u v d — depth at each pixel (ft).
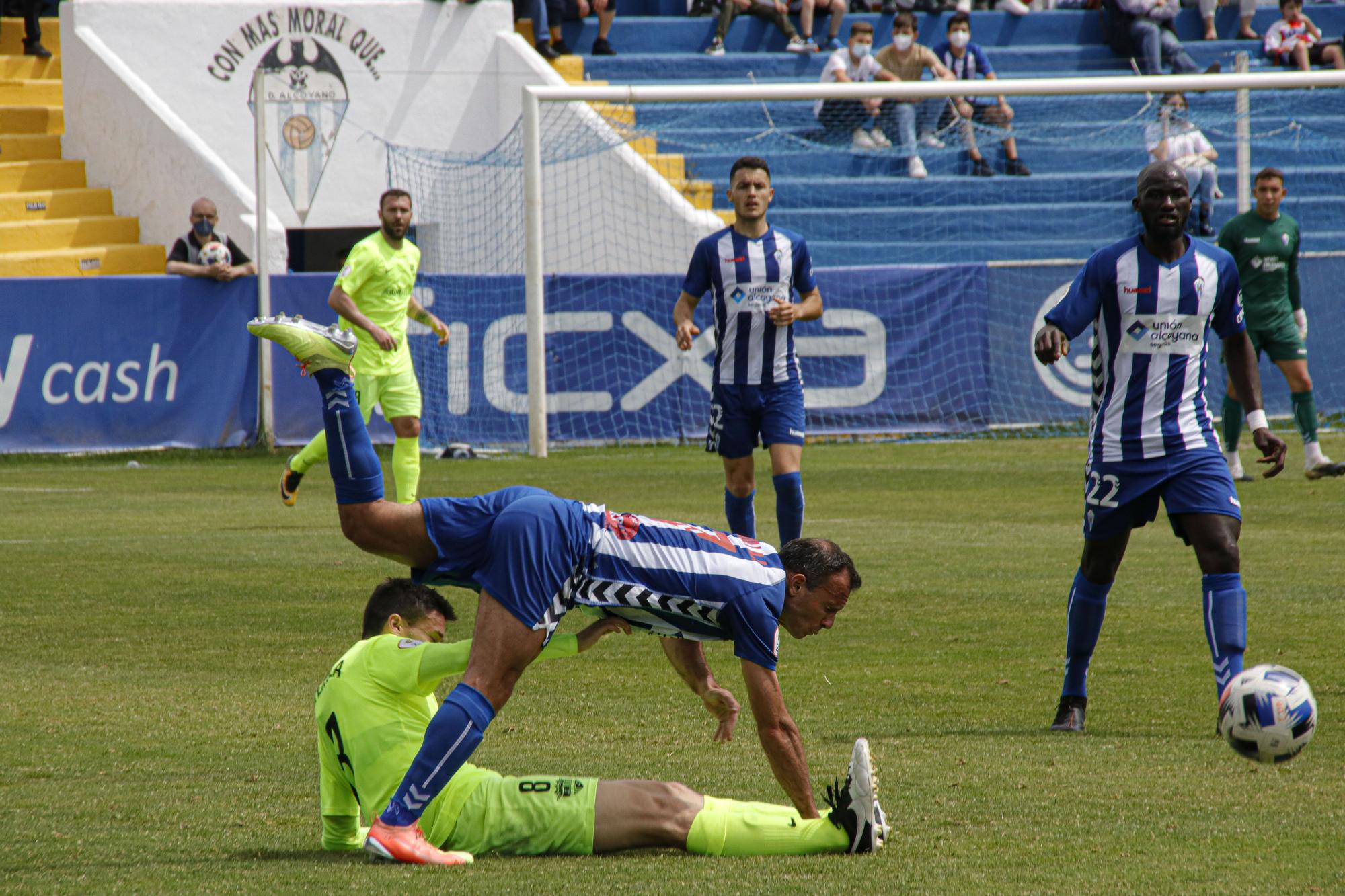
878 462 176.76
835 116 260.21
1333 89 270.87
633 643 79.97
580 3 269.85
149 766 54.65
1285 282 144.66
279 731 60.34
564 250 240.12
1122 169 265.34
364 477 44.19
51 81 239.71
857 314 203.82
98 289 184.03
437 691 71.41
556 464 177.17
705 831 43.50
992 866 41.73
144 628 82.74
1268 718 49.11
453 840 43.65
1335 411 211.20
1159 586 96.02
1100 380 62.28
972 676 71.15
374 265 125.80
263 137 189.78
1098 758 55.21
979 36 279.49
